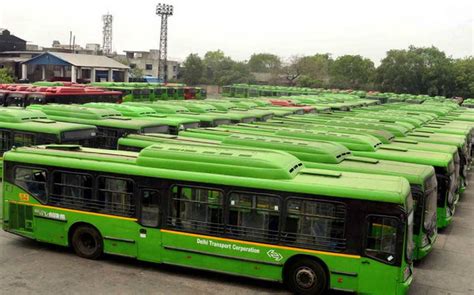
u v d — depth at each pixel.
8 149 22.03
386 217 11.31
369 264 11.48
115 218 13.63
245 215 12.41
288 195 12.02
